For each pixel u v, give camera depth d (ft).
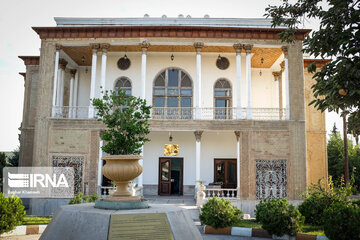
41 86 56.18
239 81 56.29
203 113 62.54
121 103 25.12
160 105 63.10
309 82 65.77
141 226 18.89
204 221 31.89
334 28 26.43
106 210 20.25
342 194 34.91
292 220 28.25
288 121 55.01
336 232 25.07
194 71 63.87
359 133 29.50
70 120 55.42
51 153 54.70
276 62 65.46
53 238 19.12
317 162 64.13
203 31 56.95
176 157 63.62
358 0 25.86
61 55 62.13
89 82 68.18
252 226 31.81
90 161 54.54
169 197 59.26
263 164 54.60
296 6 31.78
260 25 60.54
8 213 28.48
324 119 65.21
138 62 64.44
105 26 56.24
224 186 62.59
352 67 23.82
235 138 63.82
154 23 60.90
